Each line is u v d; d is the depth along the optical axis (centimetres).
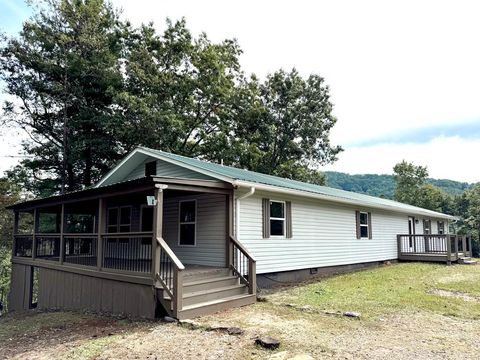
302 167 3238
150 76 2144
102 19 2192
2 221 2225
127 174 1352
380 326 605
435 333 564
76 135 2048
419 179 4238
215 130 2594
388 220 1800
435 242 1788
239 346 508
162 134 2047
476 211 3269
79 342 595
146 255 1184
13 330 768
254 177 1148
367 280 1132
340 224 1411
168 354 491
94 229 1500
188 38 2375
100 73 2027
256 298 843
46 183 2178
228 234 936
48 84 2016
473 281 1111
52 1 2036
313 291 940
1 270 2397
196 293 738
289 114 3167
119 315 799
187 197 1088
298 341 523
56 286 1098
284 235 1134
